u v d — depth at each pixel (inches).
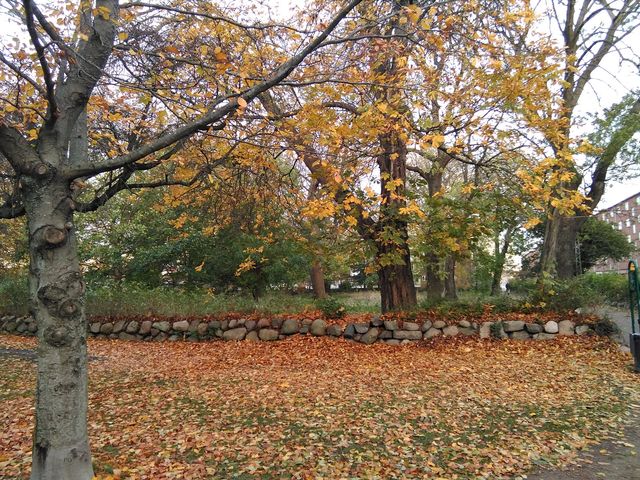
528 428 191.9
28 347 415.8
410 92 219.9
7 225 507.5
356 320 399.2
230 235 551.5
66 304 123.3
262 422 204.4
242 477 151.6
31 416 217.9
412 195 331.0
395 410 217.2
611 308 537.3
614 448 169.8
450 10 220.5
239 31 233.3
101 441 183.2
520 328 363.9
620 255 1066.7
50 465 120.2
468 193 338.0
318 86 230.8
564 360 310.8
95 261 595.2
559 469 153.3
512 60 238.1
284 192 290.7
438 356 331.6
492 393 242.4
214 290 602.5
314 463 161.5
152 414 218.1
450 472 153.4
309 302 453.1
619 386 250.5
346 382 270.4
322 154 186.5
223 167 279.7
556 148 272.8
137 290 523.8
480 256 419.8
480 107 238.5
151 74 183.2
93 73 143.9
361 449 173.5
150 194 567.2
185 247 577.3
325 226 356.8
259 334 401.1
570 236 519.5
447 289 573.9
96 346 409.4
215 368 317.4
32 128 201.6
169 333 426.6
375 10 231.0
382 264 343.6
